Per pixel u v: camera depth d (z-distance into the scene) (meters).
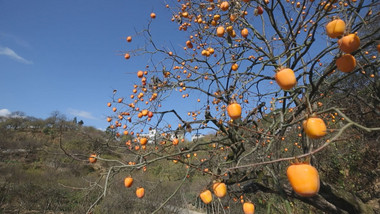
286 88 1.20
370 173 4.57
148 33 2.90
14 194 9.47
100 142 2.67
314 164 2.57
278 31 2.74
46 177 11.16
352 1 2.34
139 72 2.89
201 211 6.70
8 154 16.78
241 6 2.56
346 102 3.41
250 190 2.61
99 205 7.10
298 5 3.22
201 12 3.07
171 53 2.94
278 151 2.53
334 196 2.34
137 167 2.08
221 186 1.50
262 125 3.04
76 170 11.00
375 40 1.75
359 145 4.59
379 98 2.74
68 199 8.86
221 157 3.15
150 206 7.08
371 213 2.23
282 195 1.98
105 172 2.32
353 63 1.21
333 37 1.26
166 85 2.83
